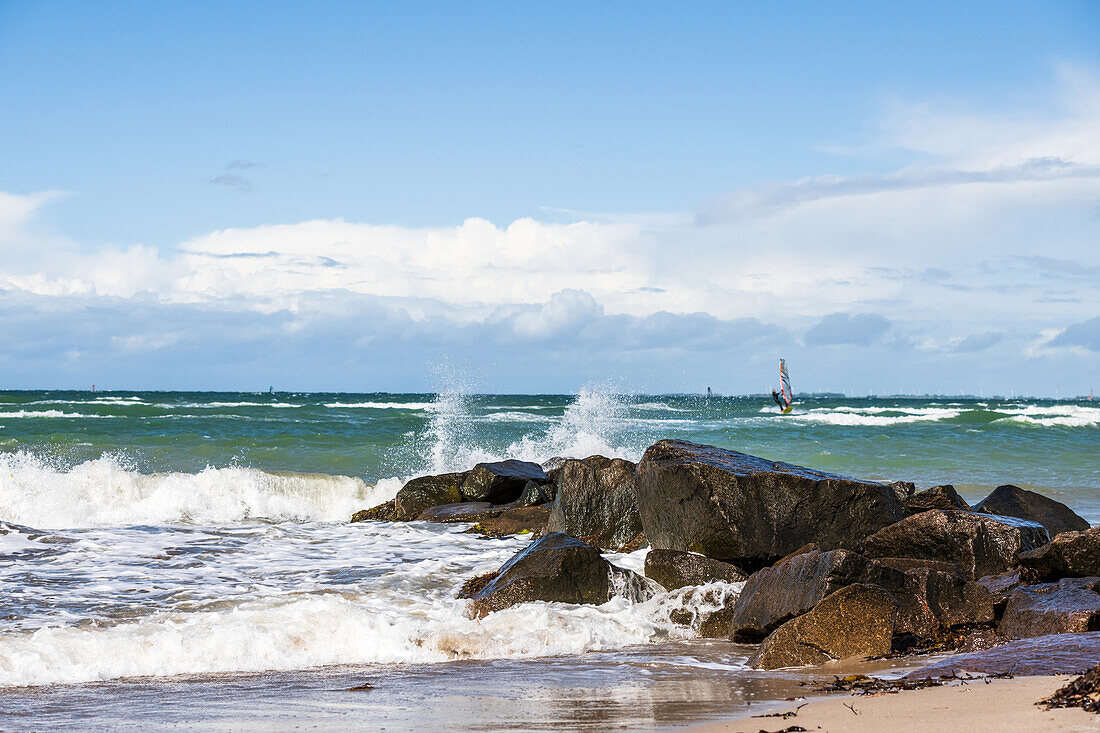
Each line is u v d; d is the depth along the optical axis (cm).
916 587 816
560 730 551
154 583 1077
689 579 1017
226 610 944
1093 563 901
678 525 1127
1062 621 744
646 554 1153
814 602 794
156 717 600
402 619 912
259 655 796
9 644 779
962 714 503
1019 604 800
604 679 721
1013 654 666
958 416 5481
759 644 816
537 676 735
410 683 709
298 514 1852
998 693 550
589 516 1362
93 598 990
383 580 1112
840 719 525
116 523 1695
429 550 1344
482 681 715
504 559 1259
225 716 600
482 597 967
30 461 2225
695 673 744
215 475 1894
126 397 8969
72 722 588
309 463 2552
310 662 793
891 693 594
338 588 1062
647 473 1200
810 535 1113
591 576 985
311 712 611
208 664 773
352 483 1980
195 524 1684
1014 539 1030
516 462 1870
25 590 1020
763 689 666
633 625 923
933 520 1059
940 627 798
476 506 1692
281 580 1111
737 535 1080
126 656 776
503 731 551
